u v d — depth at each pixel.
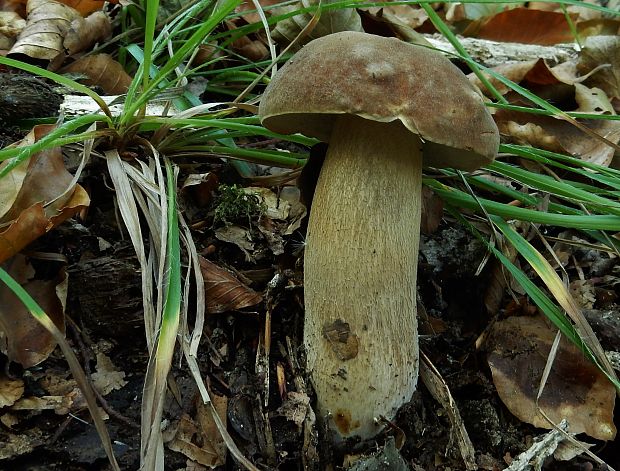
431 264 0.32
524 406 0.28
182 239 0.28
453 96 0.24
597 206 0.31
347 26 0.39
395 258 0.25
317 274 0.26
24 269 0.25
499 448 0.27
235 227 0.31
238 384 0.27
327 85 0.23
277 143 0.37
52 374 0.25
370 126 0.25
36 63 0.36
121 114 0.28
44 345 0.24
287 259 0.30
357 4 0.32
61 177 0.26
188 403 0.25
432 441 0.27
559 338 0.28
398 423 0.26
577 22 0.59
